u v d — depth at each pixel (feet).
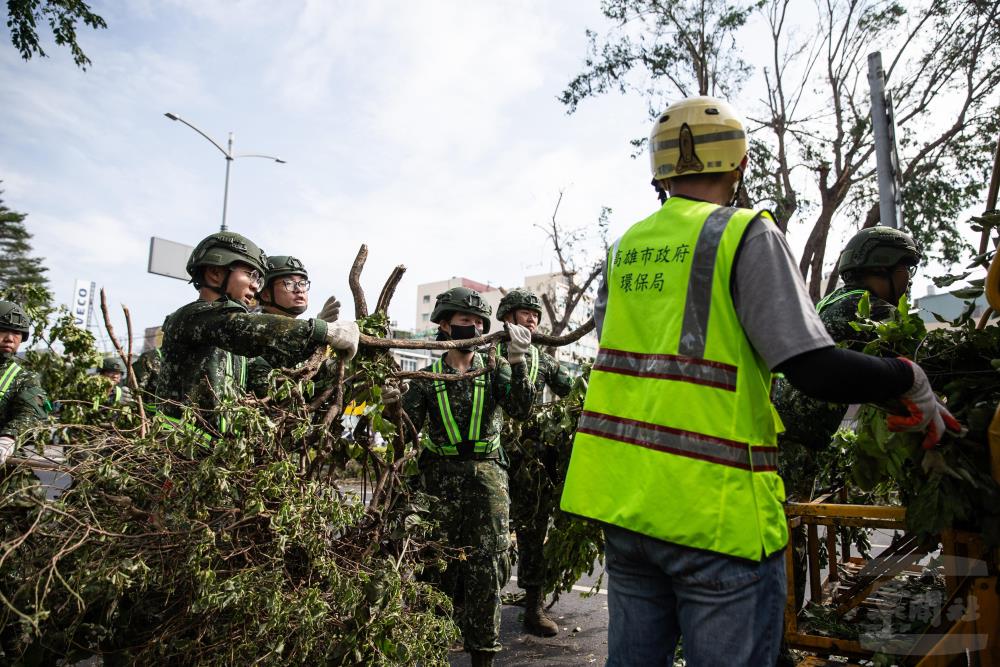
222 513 7.24
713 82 54.80
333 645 7.30
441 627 8.46
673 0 53.11
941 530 6.49
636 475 5.49
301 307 13.16
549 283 58.08
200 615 7.15
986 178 48.96
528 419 14.30
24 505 6.80
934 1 48.29
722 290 5.42
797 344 4.93
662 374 5.52
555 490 14.42
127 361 8.92
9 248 122.11
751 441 5.28
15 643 6.83
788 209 52.75
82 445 7.47
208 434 8.28
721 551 5.08
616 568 5.96
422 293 234.38
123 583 6.51
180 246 37.88
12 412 13.20
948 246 49.78
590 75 54.70
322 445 8.26
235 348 8.92
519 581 15.72
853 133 51.11
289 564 7.69
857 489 12.60
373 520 9.14
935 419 5.64
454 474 12.48
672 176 6.37
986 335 7.00
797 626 8.26
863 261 11.09
